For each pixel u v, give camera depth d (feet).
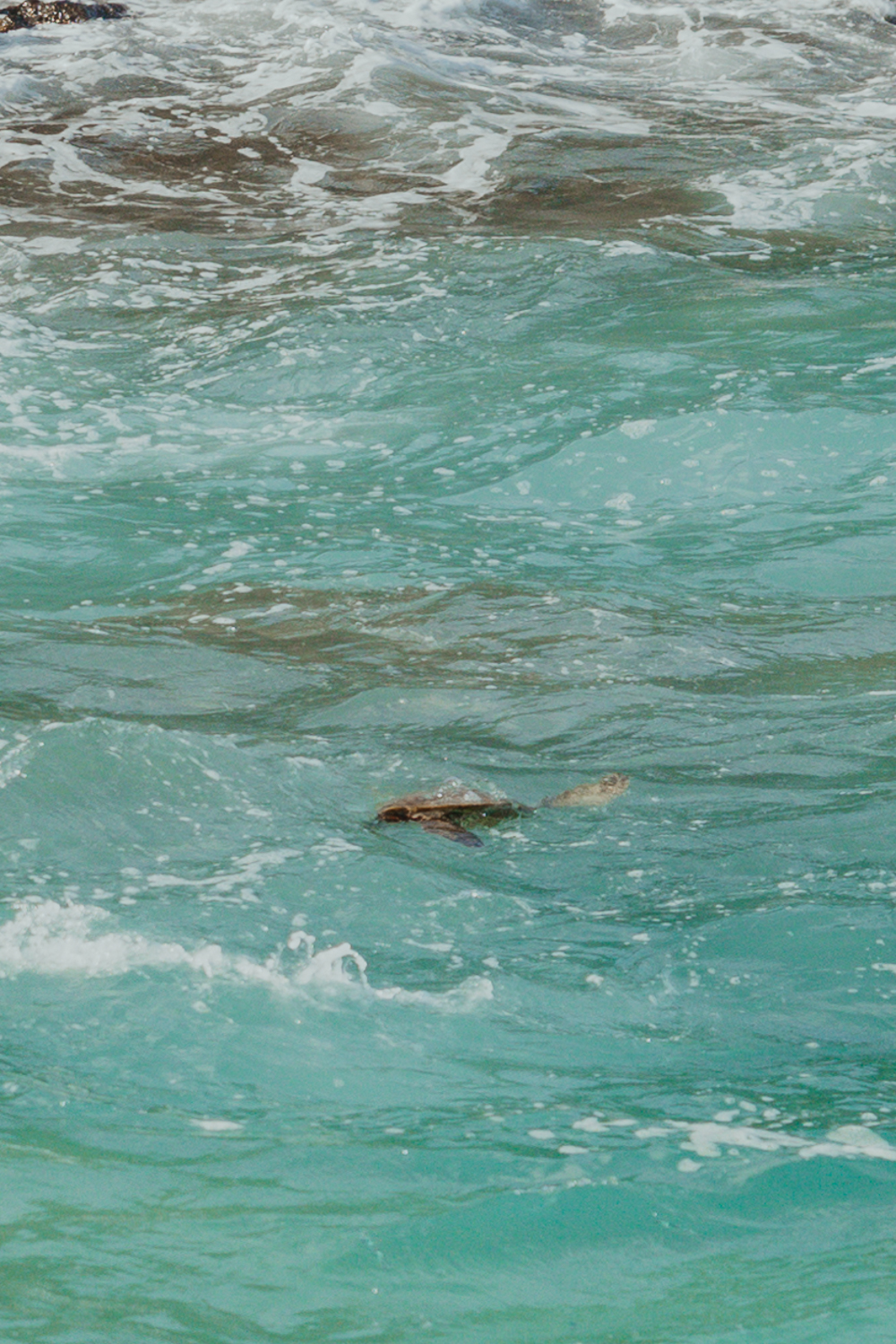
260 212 146.00
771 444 91.66
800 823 50.19
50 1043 34.55
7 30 210.38
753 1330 23.75
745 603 72.13
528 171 155.53
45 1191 27.76
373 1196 27.96
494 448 93.76
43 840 47.55
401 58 195.83
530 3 229.45
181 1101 31.96
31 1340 23.03
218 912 42.68
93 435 96.99
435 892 44.73
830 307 114.83
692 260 127.75
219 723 58.65
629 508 85.66
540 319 114.62
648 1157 29.73
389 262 128.06
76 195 151.23
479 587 73.92
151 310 120.06
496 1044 35.58
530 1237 26.63
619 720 59.26
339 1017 36.50
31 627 68.90
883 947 41.32
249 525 83.30
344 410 100.73
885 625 68.90
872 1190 28.50
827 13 225.56
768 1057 35.12
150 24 213.46
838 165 154.10
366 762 55.21
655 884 45.70
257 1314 24.08
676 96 185.68
